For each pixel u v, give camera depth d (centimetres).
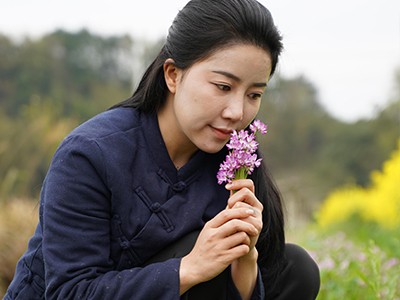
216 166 172
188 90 144
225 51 137
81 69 3388
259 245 175
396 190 746
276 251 177
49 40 3372
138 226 153
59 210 145
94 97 3222
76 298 137
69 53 3400
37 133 1048
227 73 138
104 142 151
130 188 152
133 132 159
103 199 150
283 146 3603
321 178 2978
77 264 142
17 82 3142
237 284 160
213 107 141
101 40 3494
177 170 164
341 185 2920
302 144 3622
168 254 155
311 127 3619
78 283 140
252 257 155
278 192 189
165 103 162
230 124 143
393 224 572
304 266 180
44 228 148
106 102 3155
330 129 3562
